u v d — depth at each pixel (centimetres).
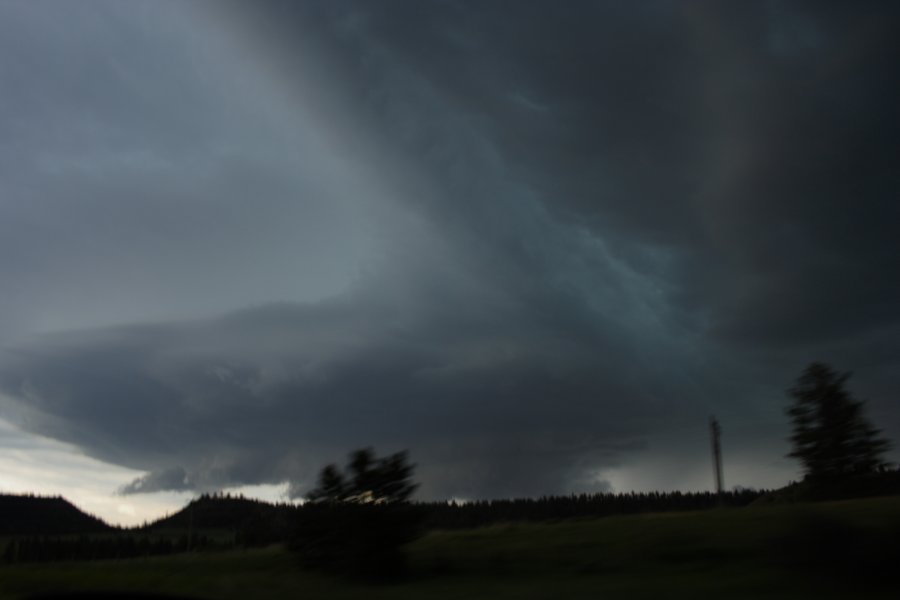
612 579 1803
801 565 1573
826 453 3366
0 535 11006
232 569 2691
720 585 1555
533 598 1630
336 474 2520
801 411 3478
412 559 2562
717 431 4291
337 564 2380
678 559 1966
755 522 2311
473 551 2614
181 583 2159
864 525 1728
